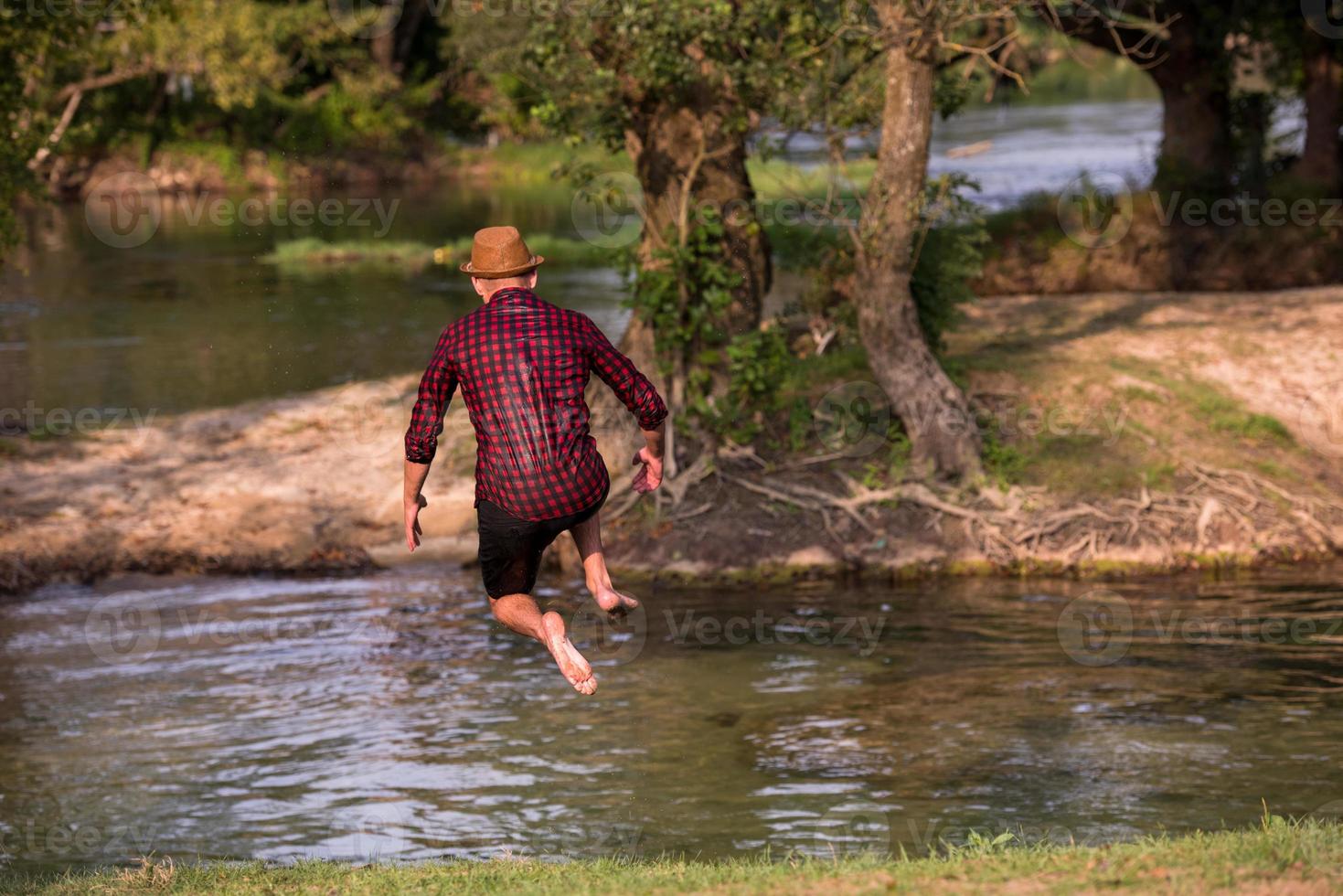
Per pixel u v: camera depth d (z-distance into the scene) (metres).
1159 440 17.48
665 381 17.70
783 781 10.34
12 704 12.41
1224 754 10.56
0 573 15.71
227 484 17.88
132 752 11.27
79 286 35.16
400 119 64.81
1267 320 21.61
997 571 15.94
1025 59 20.58
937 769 10.48
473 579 16.12
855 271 18.09
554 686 12.73
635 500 17.02
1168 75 30.09
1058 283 28.20
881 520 16.50
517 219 46.78
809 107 17.00
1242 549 15.98
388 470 18.23
